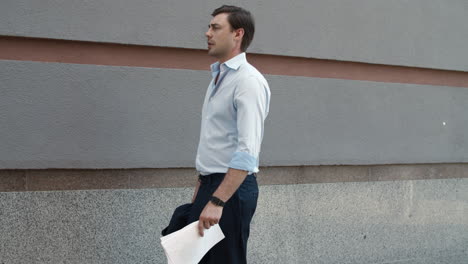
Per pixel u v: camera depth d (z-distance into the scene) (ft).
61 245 10.96
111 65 11.41
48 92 10.80
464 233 16.43
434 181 15.87
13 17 10.45
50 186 11.03
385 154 14.89
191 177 12.40
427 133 15.65
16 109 10.57
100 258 11.30
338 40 13.97
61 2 10.80
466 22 16.22
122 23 11.32
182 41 11.91
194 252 7.74
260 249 12.97
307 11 13.46
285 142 13.28
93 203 11.23
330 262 13.98
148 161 11.71
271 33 12.98
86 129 11.12
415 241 15.48
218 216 7.73
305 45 13.47
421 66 15.46
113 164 11.39
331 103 13.94
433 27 15.60
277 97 13.15
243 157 7.77
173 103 11.91
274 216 13.17
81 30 10.97
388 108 14.92
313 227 13.73
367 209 14.61
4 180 10.69
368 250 14.62
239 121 7.96
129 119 11.50
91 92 11.15
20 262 10.66
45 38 10.75
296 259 13.46
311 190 13.71
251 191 8.48
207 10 12.17
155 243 11.79
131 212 11.57
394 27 14.89
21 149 10.62
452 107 16.14
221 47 8.43
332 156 13.99
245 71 8.25
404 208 15.29
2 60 10.45
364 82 14.49
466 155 16.44
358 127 14.40
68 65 10.94
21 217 10.66
